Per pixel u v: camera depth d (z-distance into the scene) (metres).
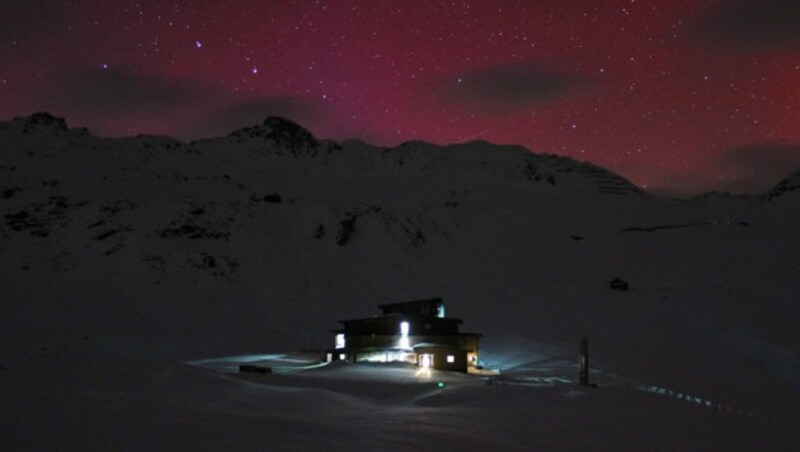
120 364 26.00
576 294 102.69
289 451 13.42
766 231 159.50
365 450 14.54
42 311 78.75
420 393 32.12
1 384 19.91
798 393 58.00
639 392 33.22
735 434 23.70
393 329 56.47
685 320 88.75
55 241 104.19
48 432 13.10
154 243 106.88
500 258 131.12
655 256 134.62
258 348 78.62
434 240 137.88
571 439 20.31
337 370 43.75
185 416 17.02
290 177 197.75
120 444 12.64
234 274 103.25
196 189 151.00
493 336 77.44
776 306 93.06
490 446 17.30
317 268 113.25
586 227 173.25
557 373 51.09
